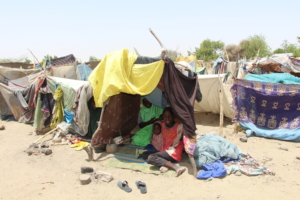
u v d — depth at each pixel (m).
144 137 5.86
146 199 3.71
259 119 6.93
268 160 5.05
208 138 5.35
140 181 4.09
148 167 4.81
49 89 7.16
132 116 7.01
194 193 3.82
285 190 3.86
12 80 9.36
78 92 6.11
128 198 3.75
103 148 5.84
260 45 43.94
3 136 7.31
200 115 9.18
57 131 6.96
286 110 6.59
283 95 6.52
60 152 5.80
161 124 5.39
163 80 4.61
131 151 5.74
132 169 4.74
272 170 4.60
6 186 4.27
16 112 9.10
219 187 3.99
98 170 4.75
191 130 4.52
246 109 7.02
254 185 4.04
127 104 6.49
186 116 4.56
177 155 4.88
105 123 5.50
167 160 4.88
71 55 16.59
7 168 5.04
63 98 6.91
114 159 5.28
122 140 5.95
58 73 13.53
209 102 8.14
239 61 20.97
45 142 6.29
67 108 6.80
